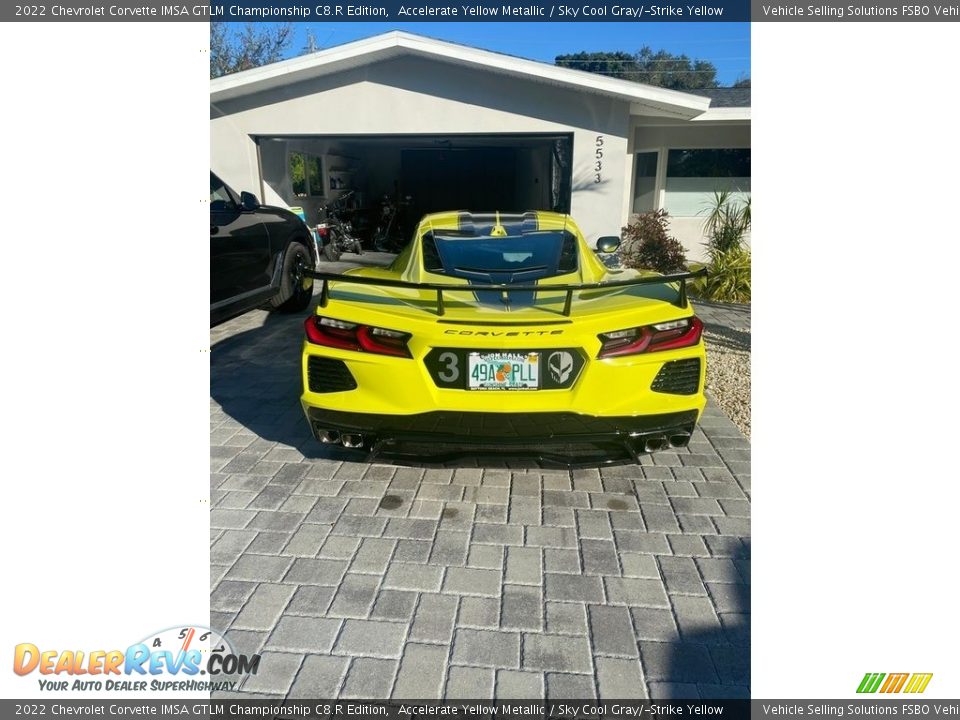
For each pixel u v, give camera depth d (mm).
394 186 17641
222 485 3195
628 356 2746
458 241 3785
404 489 3166
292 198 11977
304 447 3654
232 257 5484
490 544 2703
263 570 2521
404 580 2467
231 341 6031
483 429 2744
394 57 9492
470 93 9539
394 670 2039
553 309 2875
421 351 2732
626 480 3271
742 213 10367
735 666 2062
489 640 2166
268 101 9930
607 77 8875
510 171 17375
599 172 9609
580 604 2342
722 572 2525
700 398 2877
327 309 2891
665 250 9500
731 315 7605
